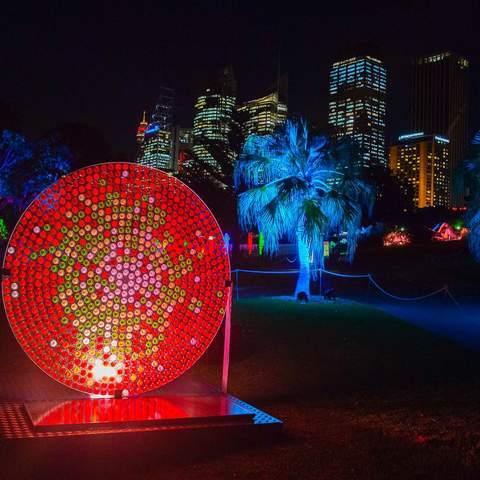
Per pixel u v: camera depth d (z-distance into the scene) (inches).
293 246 1733.5
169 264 218.8
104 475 167.3
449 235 2420.0
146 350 219.1
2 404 211.5
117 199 209.8
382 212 2262.6
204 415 196.7
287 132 787.4
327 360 386.0
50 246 204.8
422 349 437.7
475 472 182.4
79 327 210.5
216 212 1791.3
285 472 174.7
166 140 4972.9
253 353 399.9
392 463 187.0
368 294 968.9
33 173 1080.8
